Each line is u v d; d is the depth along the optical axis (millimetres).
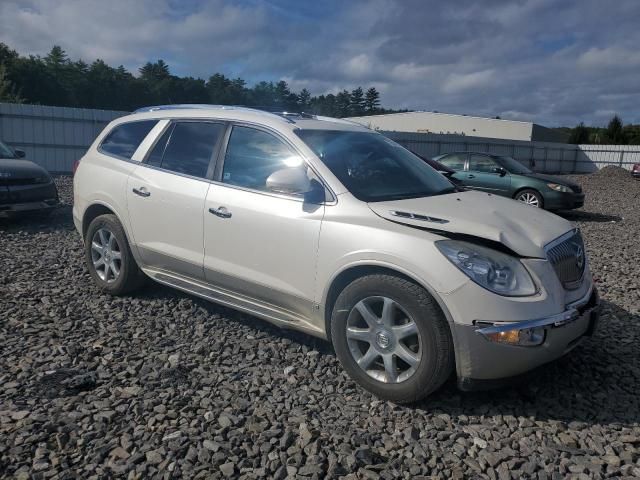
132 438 3000
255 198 4086
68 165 20844
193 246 4473
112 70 93438
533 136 57062
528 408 3447
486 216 3572
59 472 2703
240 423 3191
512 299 3164
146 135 5090
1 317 4680
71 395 3439
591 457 2951
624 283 6516
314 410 3371
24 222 9258
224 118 4555
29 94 75312
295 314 3957
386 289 3365
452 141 33906
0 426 3057
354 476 2758
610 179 30094
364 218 3568
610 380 3840
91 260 5430
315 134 4227
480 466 2859
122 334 4438
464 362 3189
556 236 3613
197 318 4816
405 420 3289
